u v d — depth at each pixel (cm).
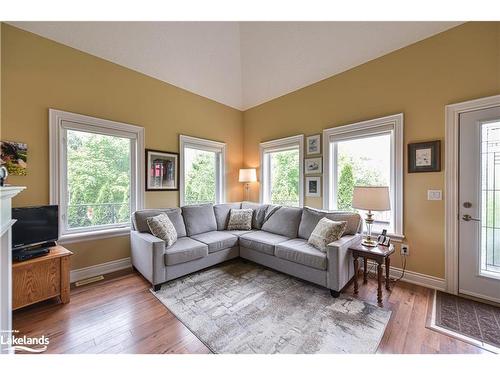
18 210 206
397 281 260
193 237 313
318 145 346
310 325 180
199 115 397
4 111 220
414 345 158
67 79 257
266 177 438
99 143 292
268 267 303
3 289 140
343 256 227
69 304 212
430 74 244
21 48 229
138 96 318
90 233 272
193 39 311
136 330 175
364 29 265
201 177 414
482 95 215
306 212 308
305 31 294
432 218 244
